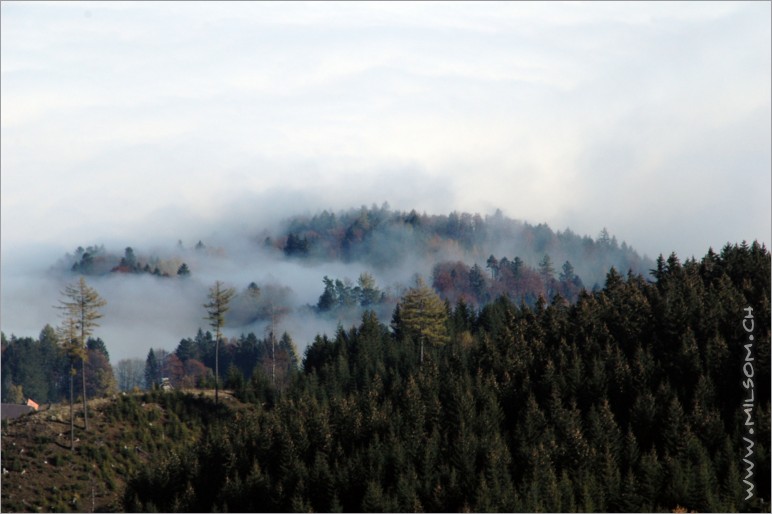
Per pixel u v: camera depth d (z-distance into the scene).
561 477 94.38
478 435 105.12
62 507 103.69
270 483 101.50
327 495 97.56
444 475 95.44
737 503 88.50
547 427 102.88
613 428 100.88
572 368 115.56
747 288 128.62
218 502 100.25
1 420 122.00
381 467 98.50
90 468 112.31
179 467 108.69
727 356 110.56
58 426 120.62
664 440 100.81
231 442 112.69
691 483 89.44
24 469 109.12
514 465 97.88
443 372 127.69
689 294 128.25
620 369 113.31
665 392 106.44
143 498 106.25
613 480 91.62
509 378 118.06
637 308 127.69
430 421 109.94
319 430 108.25
